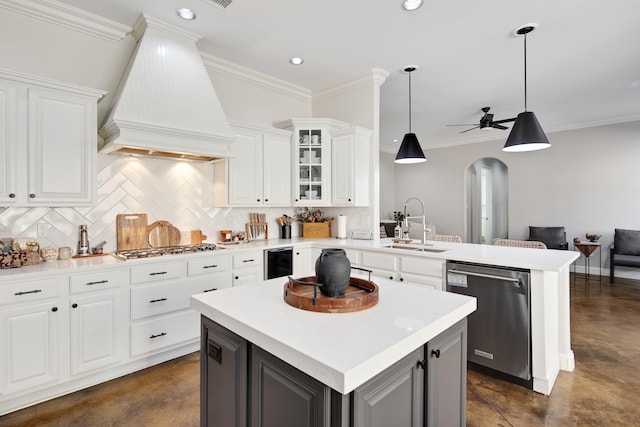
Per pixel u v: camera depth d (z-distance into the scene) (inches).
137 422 77.9
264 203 141.9
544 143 111.4
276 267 133.3
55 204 91.0
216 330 55.0
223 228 140.8
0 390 77.0
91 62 107.0
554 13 102.9
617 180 225.8
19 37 95.2
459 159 305.0
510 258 99.6
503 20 106.9
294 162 150.9
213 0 96.9
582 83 160.9
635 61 136.9
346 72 148.8
